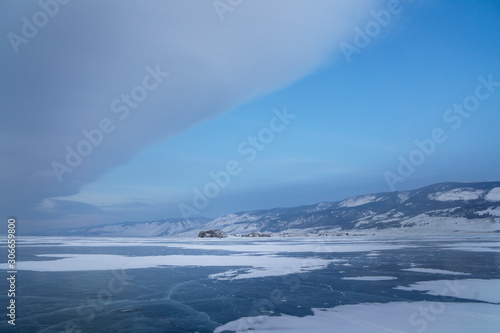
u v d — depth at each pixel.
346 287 13.28
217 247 38.09
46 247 37.25
